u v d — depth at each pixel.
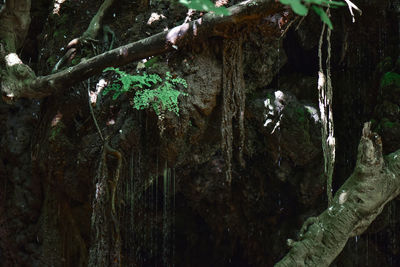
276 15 5.70
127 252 8.51
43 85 5.89
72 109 6.57
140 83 5.61
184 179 9.43
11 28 6.11
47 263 7.93
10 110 8.39
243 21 5.39
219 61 5.90
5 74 5.94
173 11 6.45
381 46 8.29
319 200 9.25
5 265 8.52
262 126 8.12
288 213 9.59
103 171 6.08
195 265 11.61
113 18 6.82
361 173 4.26
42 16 8.44
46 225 7.94
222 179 9.54
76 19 7.08
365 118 8.74
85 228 7.90
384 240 9.37
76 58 6.58
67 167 6.71
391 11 7.84
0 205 8.39
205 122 6.15
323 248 4.27
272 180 9.34
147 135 6.32
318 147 8.41
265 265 10.20
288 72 8.90
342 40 8.38
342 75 8.99
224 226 10.59
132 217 7.88
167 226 10.30
